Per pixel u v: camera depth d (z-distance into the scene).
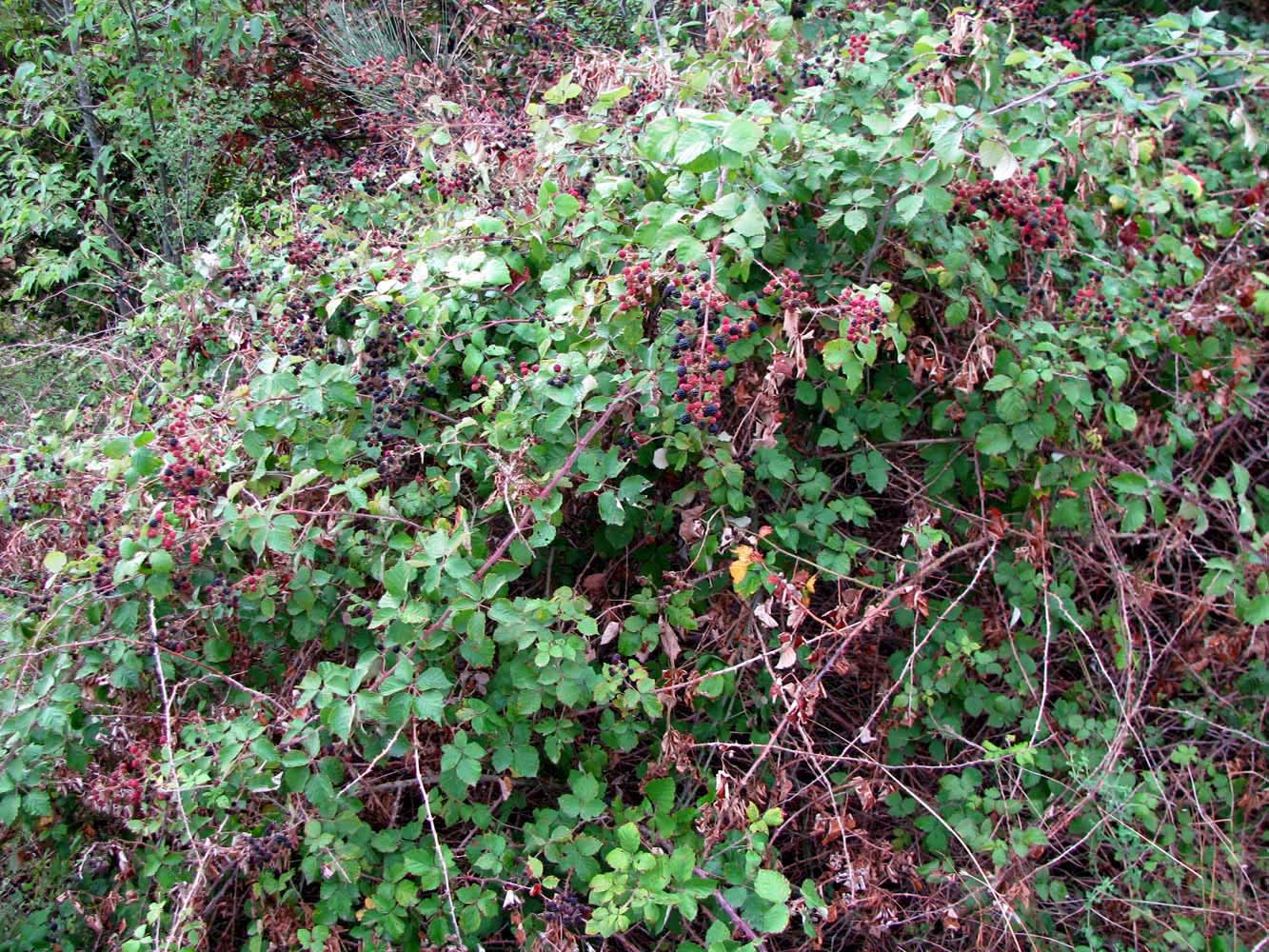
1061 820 2.49
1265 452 3.24
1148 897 2.52
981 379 2.70
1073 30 4.01
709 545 2.42
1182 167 3.39
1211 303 3.13
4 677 2.20
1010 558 2.79
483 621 2.07
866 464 2.69
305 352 2.66
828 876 2.44
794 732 2.55
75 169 5.12
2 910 2.37
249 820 2.13
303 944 2.03
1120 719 2.71
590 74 3.36
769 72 3.00
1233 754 2.93
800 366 2.31
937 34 2.95
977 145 2.65
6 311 4.44
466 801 2.34
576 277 2.68
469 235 2.68
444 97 4.04
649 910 1.93
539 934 2.00
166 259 4.43
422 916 2.10
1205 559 3.08
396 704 2.01
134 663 2.20
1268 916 2.58
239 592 2.25
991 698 2.66
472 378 2.47
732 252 2.40
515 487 2.24
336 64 4.77
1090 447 2.82
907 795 2.59
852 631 2.34
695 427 2.32
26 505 2.52
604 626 2.59
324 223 3.28
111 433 2.62
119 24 4.47
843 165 2.48
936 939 2.45
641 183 2.78
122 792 2.05
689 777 2.46
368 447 2.48
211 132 4.57
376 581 2.46
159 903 1.96
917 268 2.62
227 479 2.48
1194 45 2.80
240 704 2.33
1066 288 3.09
